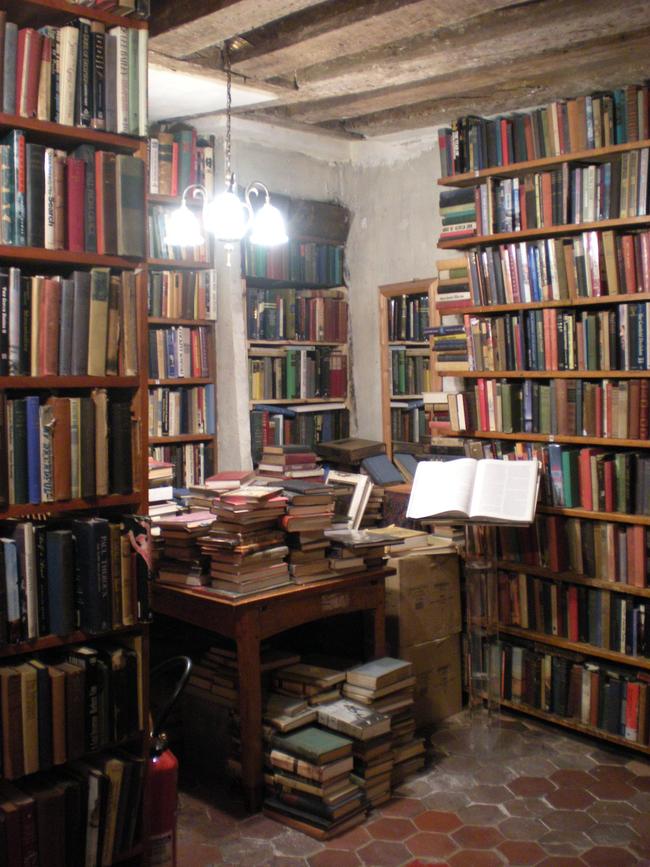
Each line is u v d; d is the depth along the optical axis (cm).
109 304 228
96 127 221
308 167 561
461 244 422
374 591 366
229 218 396
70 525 227
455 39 352
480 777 346
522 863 285
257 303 526
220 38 339
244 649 317
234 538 323
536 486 359
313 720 331
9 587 211
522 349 396
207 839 301
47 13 219
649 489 353
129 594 230
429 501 365
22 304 212
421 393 532
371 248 561
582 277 371
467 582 379
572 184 376
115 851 233
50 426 216
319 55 362
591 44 363
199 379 510
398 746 344
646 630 358
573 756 366
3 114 206
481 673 380
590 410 372
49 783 225
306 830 304
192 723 357
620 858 287
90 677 224
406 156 532
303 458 423
